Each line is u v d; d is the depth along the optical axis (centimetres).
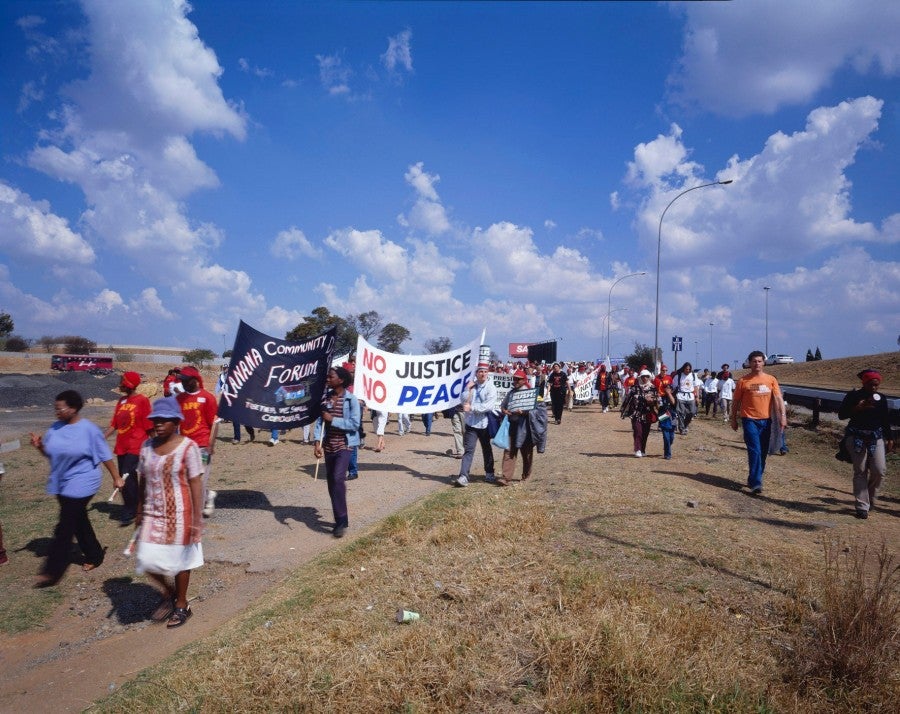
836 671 352
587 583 474
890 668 352
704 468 1079
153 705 367
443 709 333
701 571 516
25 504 891
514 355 7825
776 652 378
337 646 408
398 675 365
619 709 323
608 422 2020
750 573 512
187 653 443
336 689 359
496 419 936
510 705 336
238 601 554
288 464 1179
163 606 533
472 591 482
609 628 387
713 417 2303
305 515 820
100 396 3312
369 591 506
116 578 615
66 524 599
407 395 1076
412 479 1038
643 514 710
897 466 1204
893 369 4650
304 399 885
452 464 1188
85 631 507
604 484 880
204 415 773
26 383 3259
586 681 349
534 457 1225
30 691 419
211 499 806
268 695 362
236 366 886
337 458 728
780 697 328
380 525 720
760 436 884
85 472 606
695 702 326
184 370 770
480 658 379
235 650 422
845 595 390
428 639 403
